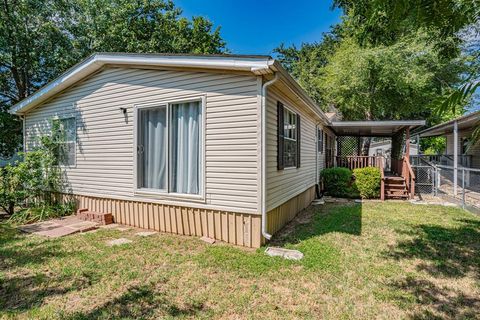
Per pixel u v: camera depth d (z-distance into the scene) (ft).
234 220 14.53
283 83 14.74
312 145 27.30
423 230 17.12
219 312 8.55
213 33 60.29
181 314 8.46
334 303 9.02
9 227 17.99
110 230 17.22
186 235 16.03
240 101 14.16
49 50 33.73
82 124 20.67
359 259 12.48
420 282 10.42
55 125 22.20
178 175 16.38
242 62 13.15
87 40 37.06
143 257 12.71
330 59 54.60
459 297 9.40
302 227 17.94
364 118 50.29
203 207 15.34
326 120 28.96
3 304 9.06
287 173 18.45
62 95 21.99
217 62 13.80
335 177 31.14
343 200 29.04
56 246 14.25
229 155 14.52
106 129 19.26
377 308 8.76
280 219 17.31
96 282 10.44
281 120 16.44
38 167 22.44
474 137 4.81
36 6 31.99
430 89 42.04
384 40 14.01
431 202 27.40
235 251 13.39
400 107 45.96
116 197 18.93
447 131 42.19
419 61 40.04
